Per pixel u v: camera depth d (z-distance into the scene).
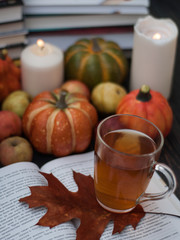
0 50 0.79
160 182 0.64
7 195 0.60
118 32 0.86
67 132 0.65
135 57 0.76
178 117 0.77
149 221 0.59
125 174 0.54
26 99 0.73
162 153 0.69
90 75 0.77
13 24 0.77
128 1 0.83
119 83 0.80
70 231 0.56
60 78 0.78
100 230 0.57
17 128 0.69
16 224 0.57
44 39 0.84
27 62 0.75
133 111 0.67
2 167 0.66
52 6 0.80
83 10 0.81
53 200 0.59
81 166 0.65
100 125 0.57
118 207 0.58
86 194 0.61
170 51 0.74
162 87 0.77
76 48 0.79
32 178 0.62
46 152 0.68
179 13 1.01
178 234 0.57
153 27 0.77
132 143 0.58
